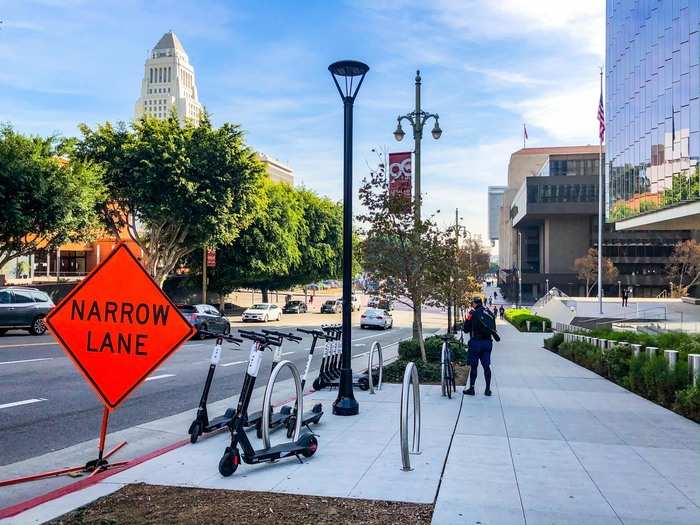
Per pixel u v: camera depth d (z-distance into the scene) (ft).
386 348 80.28
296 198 189.88
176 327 19.75
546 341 80.12
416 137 56.65
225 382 43.86
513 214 403.34
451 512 15.44
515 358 64.03
